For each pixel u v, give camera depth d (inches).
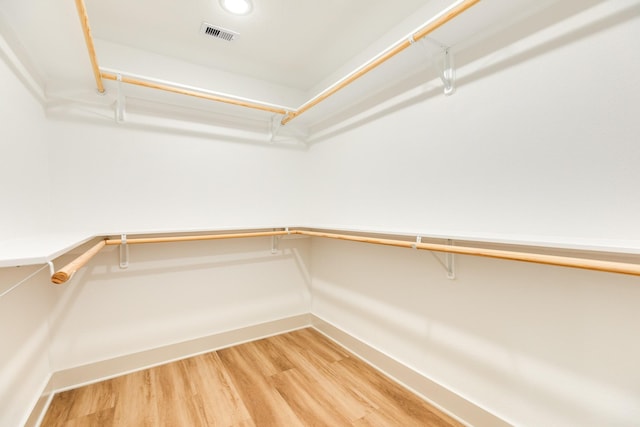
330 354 86.4
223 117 92.0
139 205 78.9
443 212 61.6
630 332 38.6
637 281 38.0
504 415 51.7
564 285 44.5
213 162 90.2
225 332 91.0
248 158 96.4
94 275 73.0
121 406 62.2
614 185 39.3
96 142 73.5
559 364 44.9
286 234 96.8
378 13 66.6
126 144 77.4
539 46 46.6
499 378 52.4
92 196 72.9
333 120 95.3
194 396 65.7
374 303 80.4
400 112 71.5
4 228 45.5
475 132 55.6
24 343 53.4
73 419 58.1
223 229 80.7
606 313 40.5
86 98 72.2
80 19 43.4
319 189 102.3
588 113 41.5
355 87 77.3
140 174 79.1
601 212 40.4
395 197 73.0
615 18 39.3
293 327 104.9
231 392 67.2
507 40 50.7
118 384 70.4
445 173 61.1
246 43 77.5
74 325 70.3
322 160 100.7
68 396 65.6
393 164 73.5
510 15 49.3
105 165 74.6
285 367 78.6
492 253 43.0
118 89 71.1
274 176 101.5
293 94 104.7
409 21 67.6
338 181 93.3
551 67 45.3
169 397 65.4
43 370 62.6
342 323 92.9
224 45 78.4
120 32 72.0
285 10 65.2
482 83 54.5
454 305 59.9
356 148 85.8
